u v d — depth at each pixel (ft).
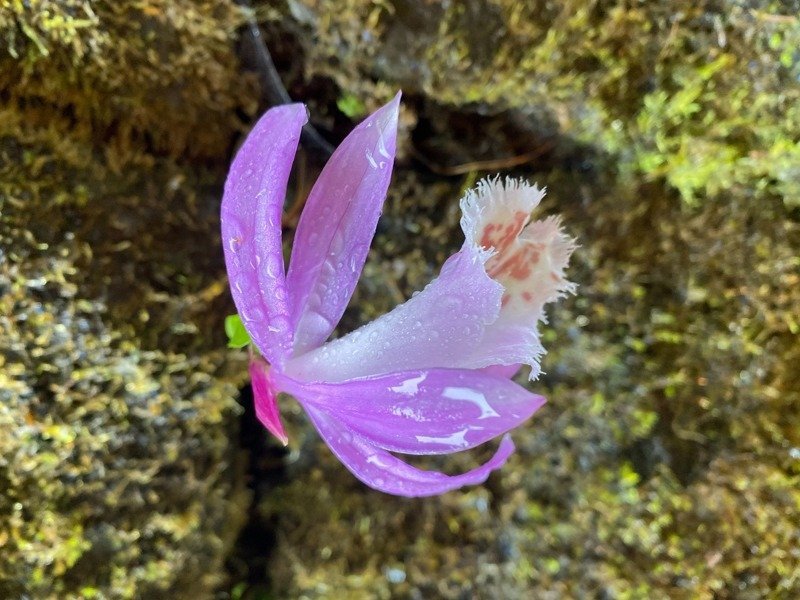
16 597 0.47
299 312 0.35
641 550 0.55
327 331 0.35
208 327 0.56
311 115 0.54
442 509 0.60
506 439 0.34
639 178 0.53
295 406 0.61
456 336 0.32
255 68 0.51
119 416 0.51
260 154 0.30
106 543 0.51
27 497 0.48
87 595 0.50
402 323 0.33
